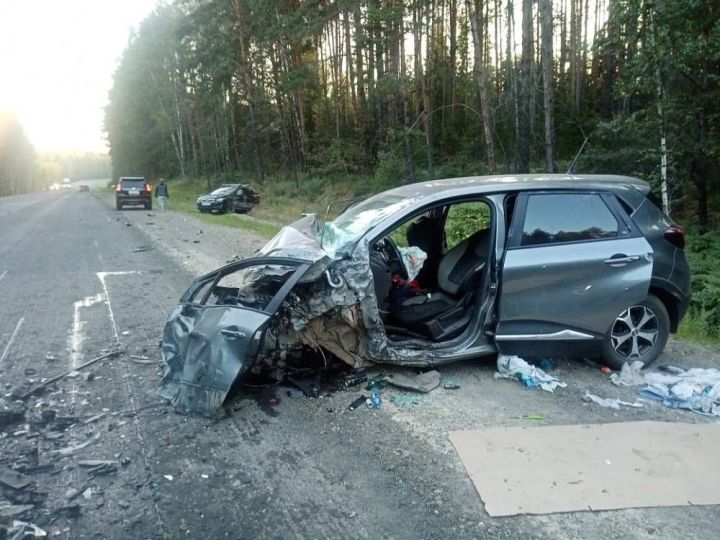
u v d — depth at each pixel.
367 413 3.82
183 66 41.97
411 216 4.14
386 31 22.20
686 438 3.43
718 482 2.98
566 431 3.53
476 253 4.73
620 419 3.71
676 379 4.28
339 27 34.47
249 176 39.16
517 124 21.89
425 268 5.41
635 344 4.52
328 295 3.87
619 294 4.32
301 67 30.94
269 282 4.07
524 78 18.36
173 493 2.95
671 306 4.66
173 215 22.88
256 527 2.67
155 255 11.14
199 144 53.44
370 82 25.39
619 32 12.11
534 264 4.17
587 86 31.95
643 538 2.56
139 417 3.80
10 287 8.15
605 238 4.36
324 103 39.06
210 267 9.66
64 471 3.13
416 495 2.90
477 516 2.73
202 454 3.33
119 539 2.58
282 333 3.95
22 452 3.32
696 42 10.64
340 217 5.02
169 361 4.06
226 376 3.67
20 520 2.69
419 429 3.59
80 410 3.92
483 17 25.11
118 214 23.92
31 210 28.69
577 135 25.58
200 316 3.93
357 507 2.82
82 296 7.51
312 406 3.92
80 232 15.98
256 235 14.79
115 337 5.63
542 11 16.73
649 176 12.95
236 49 35.06
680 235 4.53
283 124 35.28
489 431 3.54
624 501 2.82
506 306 4.18
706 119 12.11
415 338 4.43
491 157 17.66
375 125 32.75
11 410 3.76
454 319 4.50
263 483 3.03
